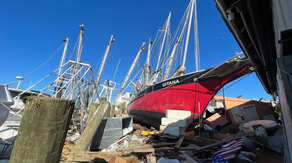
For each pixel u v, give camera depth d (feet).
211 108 78.18
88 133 24.36
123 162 16.89
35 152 13.09
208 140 27.22
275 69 23.86
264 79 33.50
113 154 20.42
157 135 30.96
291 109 7.60
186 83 42.01
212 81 37.88
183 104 41.32
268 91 47.62
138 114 65.98
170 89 45.68
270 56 19.52
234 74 36.01
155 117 50.31
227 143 22.33
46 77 36.45
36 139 13.28
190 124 37.40
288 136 11.09
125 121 40.88
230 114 46.16
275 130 29.84
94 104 39.06
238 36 16.14
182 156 20.27
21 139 13.37
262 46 17.06
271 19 14.65
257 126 24.45
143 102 59.93
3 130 29.37
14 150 13.43
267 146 20.47
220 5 13.15
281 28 10.63
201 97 38.86
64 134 15.29
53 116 14.15
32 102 13.79
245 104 48.37
